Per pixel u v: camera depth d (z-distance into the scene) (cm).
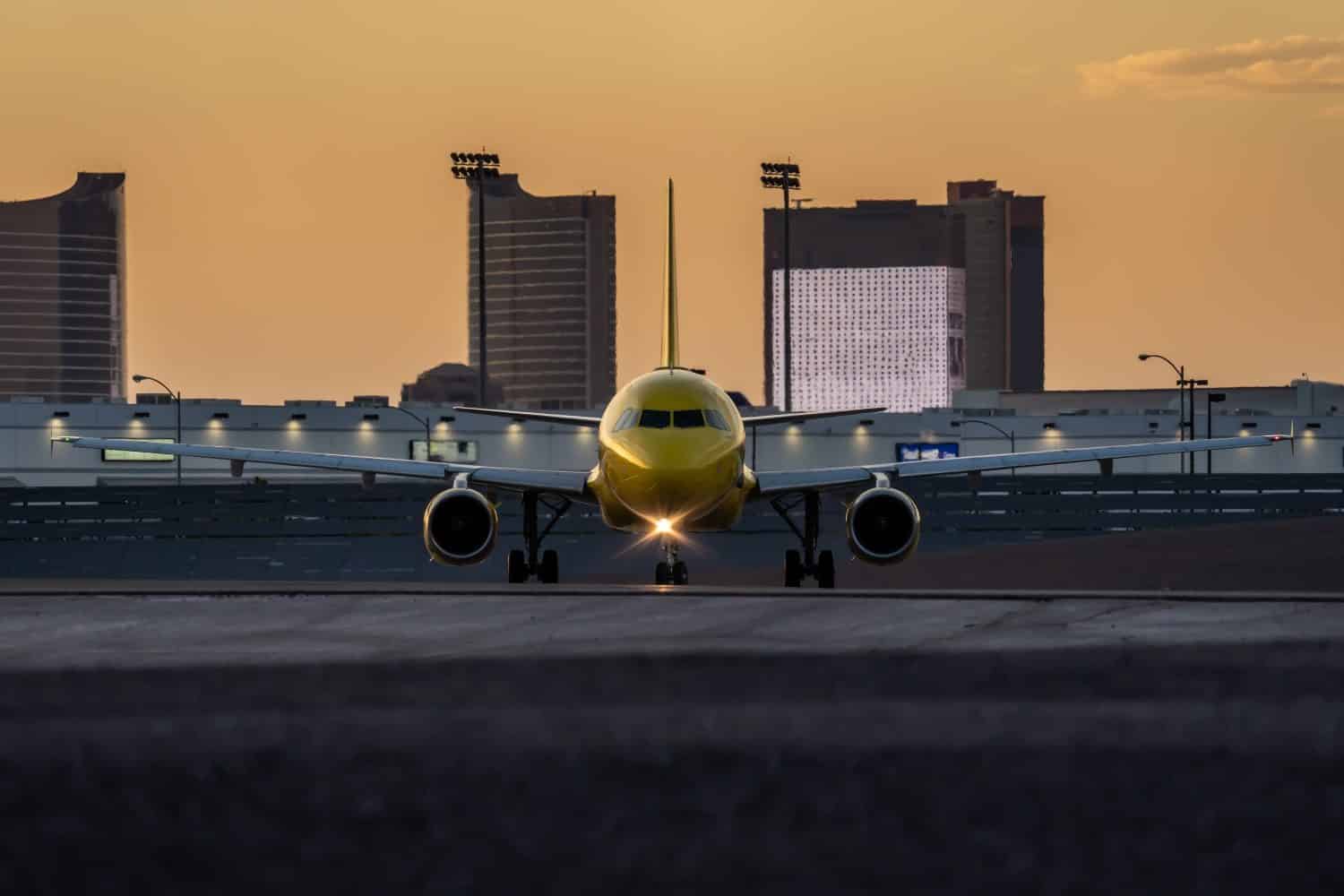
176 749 4712
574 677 6206
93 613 8531
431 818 3838
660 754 4628
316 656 6888
